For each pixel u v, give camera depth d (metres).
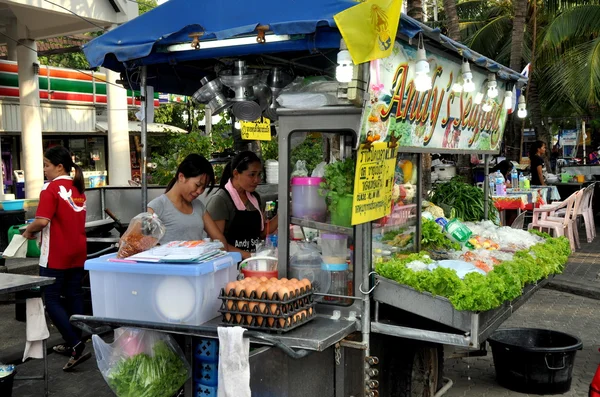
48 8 10.32
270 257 3.54
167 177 9.79
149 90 4.60
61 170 5.23
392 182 3.47
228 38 3.35
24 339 6.18
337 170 3.36
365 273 3.24
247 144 6.81
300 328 3.03
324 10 3.10
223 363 2.85
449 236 4.55
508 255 4.21
